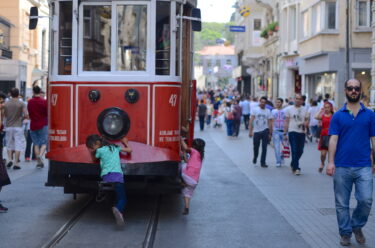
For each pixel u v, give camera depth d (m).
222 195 11.14
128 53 8.80
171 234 7.97
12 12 31.03
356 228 7.47
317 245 7.44
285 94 39.09
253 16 50.38
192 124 10.77
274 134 15.73
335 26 28.20
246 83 63.97
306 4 31.97
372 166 7.52
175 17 8.88
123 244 7.34
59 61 8.95
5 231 7.98
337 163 7.33
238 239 7.73
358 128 7.24
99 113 8.73
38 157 14.55
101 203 10.15
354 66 27.66
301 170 14.98
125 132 8.62
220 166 15.77
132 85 8.71
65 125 8.82
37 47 35.59
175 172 8.55
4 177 9.36
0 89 30.34
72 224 8.47
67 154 8.58
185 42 9.98
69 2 8.91
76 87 8.79
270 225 8.57
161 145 8.73
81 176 8.98
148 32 8.77
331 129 7.36
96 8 8.83
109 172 8.16
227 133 27.42
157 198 10.80
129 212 9.45
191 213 9.43
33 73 33.56
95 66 8.83
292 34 36.97
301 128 14.09
